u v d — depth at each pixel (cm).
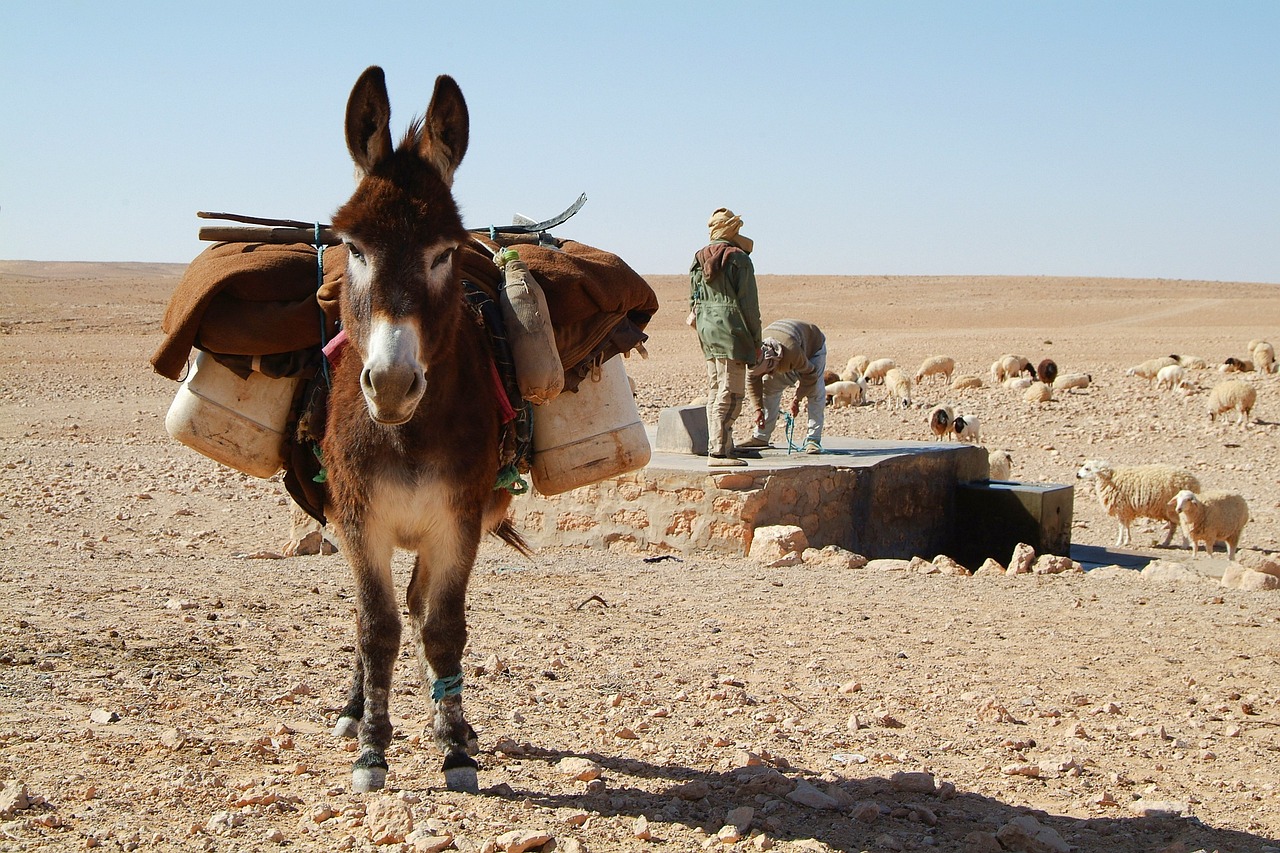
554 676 698
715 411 1213
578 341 573
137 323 5734
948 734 616
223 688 643
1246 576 1067
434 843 424
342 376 470
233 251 546
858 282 12325
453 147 481
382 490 457
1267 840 480
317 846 431
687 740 586
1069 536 1427
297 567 1066
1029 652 792
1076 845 468
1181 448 2297
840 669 737
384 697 488
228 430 552
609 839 450
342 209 440
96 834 432
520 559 1146
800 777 537
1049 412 2805
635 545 1215
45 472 1759
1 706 583
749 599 950
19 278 10812
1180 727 639
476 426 470
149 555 1119
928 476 1364
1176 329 5700
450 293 448
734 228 1189
